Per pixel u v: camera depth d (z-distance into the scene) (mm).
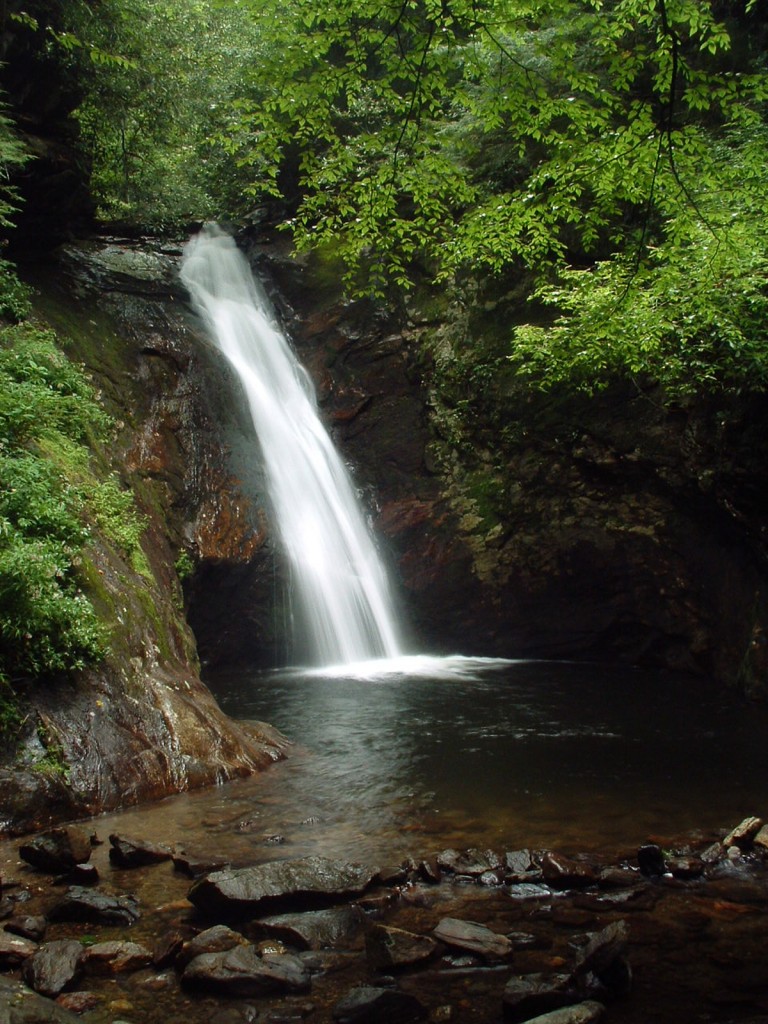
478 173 15297
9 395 8922
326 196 9305
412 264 16266
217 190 20125
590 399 13234
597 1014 3381
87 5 14219
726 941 4156
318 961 3988
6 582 6746
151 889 4863
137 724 7199
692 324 10102
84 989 3730
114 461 11547
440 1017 3496
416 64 7477
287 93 7746
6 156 11688
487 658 14305
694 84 7516
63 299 14203
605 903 4613
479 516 14391
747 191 9000
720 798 6672
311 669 13391
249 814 6336
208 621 13227
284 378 16250
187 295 16375
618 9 8102
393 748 8383
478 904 4625
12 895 4703
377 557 15148
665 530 12789
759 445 10031
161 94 18156
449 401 15086
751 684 10797
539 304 14469
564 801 6609
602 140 7891
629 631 13477
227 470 13773
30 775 6160
